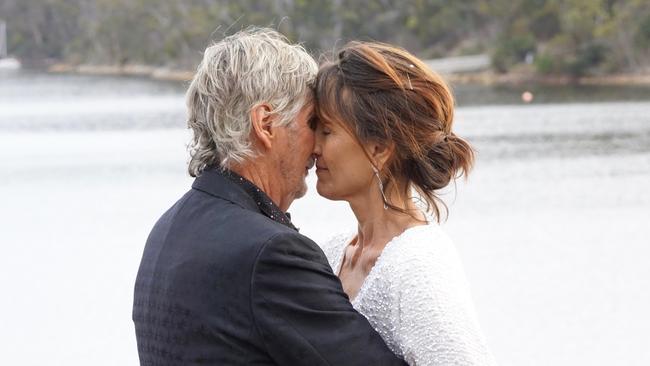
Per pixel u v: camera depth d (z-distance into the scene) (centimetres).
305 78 254
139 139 3903
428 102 255
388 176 260
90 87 8431
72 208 2189
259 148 250
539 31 7725
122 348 1037
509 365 980
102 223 1956
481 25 8288
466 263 1497
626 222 1864
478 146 3291
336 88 255
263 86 246
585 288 1297
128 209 2152
